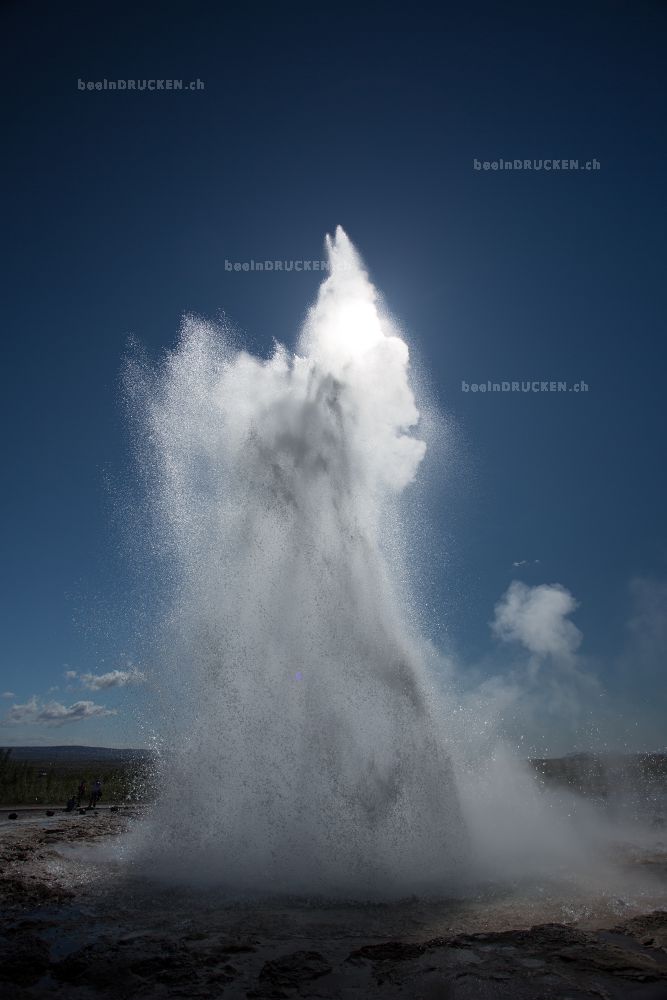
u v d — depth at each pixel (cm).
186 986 733
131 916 1013
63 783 3778
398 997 697
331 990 716
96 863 1418
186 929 943
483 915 1002
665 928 916
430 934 909
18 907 1066
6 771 4034
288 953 837
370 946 838
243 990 723
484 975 745
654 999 678
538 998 686
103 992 726
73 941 895
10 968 784
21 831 1917
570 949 824
